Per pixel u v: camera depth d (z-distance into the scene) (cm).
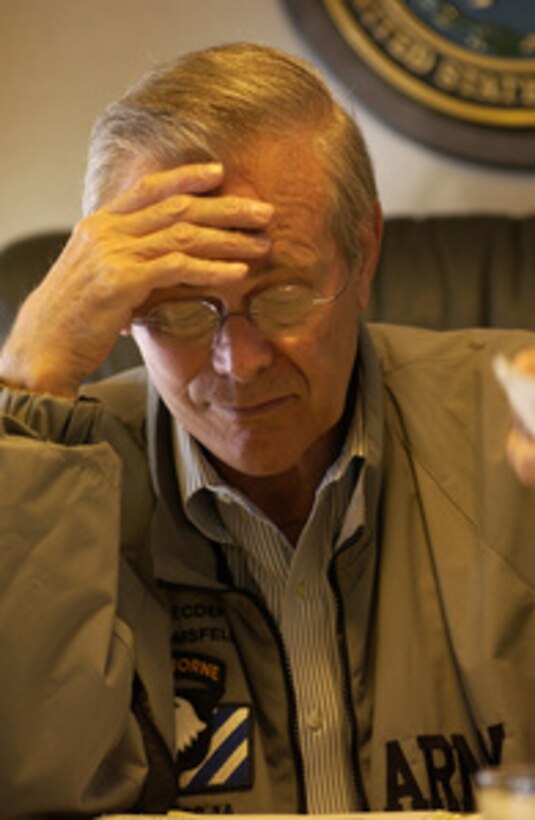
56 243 254
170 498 173
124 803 155
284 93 156
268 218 149
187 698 164
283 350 155
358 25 311
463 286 241
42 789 148
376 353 179
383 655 165
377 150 316
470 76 311
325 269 156
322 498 169
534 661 162
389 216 281
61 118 319
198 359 156
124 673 154
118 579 166
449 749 159
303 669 168
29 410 159
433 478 176
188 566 171
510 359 182
